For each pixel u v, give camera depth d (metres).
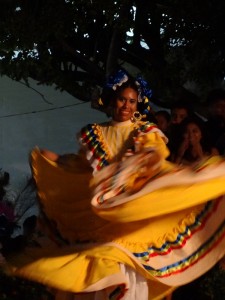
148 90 4.64
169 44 8.48
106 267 4.27
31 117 12.35
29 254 4.59
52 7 8.05
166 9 7.79
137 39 8.65
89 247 4.48
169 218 4.53
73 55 8.77
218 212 4.63
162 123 6.12
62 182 4.70
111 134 4.61
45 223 4.77
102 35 8.80
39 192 4.76
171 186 4.36
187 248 4.56
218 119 5.88
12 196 7.61
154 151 4.44
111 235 4.47
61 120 12.32
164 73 8.32
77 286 4.25
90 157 4.58
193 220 4.58
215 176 4.41
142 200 4.34
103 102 4.70
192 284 5.05
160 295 4.54
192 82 9.45
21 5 8.13
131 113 4.61
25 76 8.54
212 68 8.17
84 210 4.59
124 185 4.42
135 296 4.43
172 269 4.51
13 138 12.32
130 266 4.38
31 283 4.96
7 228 6.98
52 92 12.31
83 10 8.11
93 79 8.96
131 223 4.46
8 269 4.50
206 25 7.80
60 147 12.32
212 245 4.62
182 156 5.27
